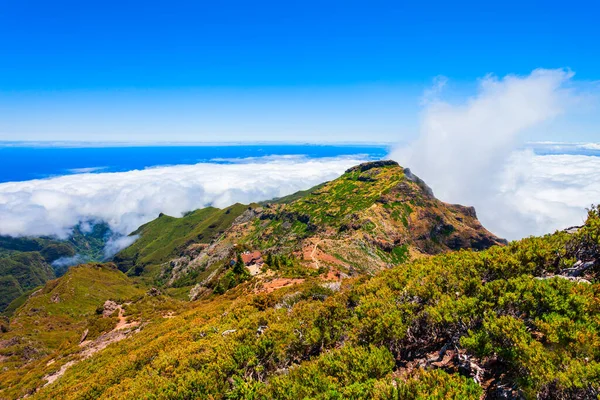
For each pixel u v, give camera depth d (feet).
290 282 181.06
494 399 31.48
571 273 46.91
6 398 117.70
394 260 474.49
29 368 158.30
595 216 52.95
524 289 41.60
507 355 33.32
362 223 558.56
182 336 87.66
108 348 130.62
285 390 40.55
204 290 304.71
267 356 56.03
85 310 447.42
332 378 39.24
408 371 40.55
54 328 338.13
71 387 89.76
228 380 52.42
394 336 43.57
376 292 61.26
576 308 36.65
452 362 38.65
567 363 29.68
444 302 44.11
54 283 549.13
